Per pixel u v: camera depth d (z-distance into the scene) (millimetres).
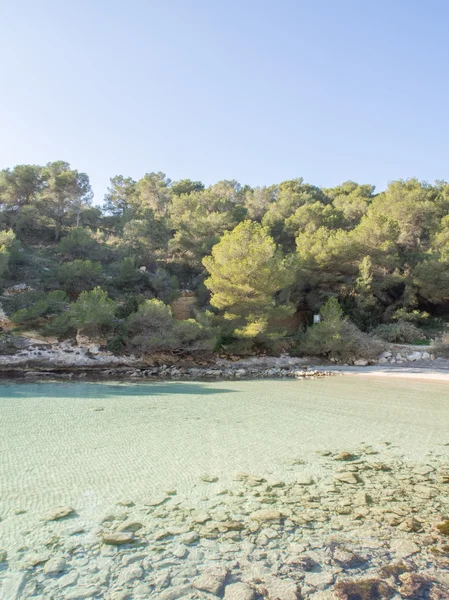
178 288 35000
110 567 3150
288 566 3180
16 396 12680
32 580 2961
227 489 4805
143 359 23672
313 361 25859
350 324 27453
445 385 16109
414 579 3008
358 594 2807
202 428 8008
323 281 32094
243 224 25625
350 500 4504
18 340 23156
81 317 22391
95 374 20750
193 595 2793
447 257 29281
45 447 6547
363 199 44188
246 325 23875
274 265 23969
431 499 4555
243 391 14078
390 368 22594
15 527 3797
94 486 4859
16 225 43125
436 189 44969
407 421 8891
